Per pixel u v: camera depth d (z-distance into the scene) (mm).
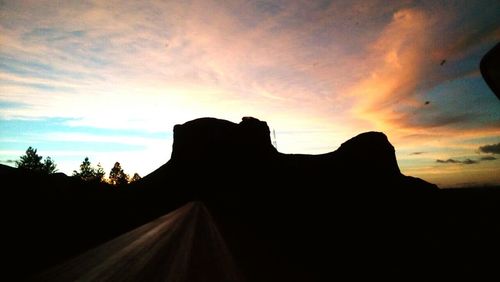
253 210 26719
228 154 128500
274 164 113750
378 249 8602
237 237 13828
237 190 72312
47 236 11734
